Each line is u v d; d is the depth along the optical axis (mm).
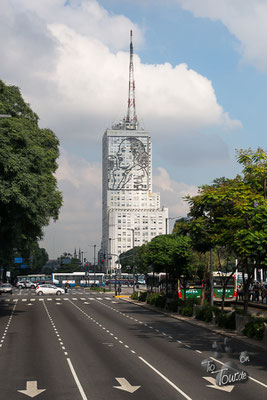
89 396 14859
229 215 32219
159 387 16078
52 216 60188
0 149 37906
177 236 51094
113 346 25094
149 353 22859
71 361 20797
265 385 16500
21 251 59906
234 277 54281
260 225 25422
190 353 22891
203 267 49000
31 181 39312
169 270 50031
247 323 28750
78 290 108188
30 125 48156
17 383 16688
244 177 34062
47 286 84188
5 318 40656
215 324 34375
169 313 44812
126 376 17766
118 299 71000
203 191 37781
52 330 32281
